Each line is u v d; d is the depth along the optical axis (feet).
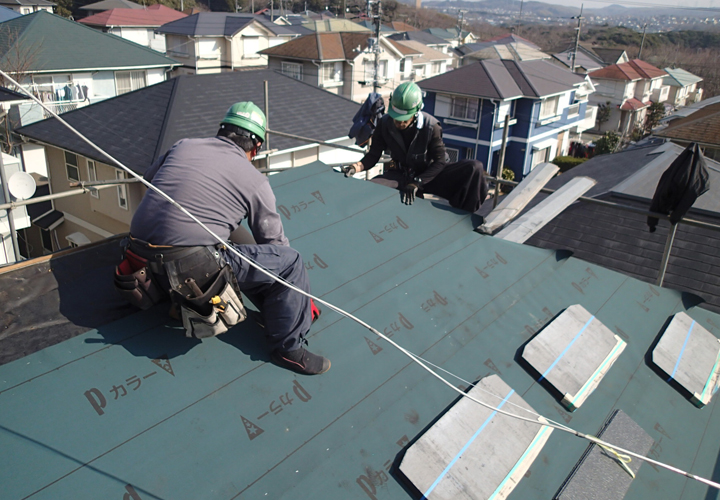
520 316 10.14
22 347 7.24
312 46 104.73
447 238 11.67
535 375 9.05
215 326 7.11
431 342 9.09
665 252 13.03
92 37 80.64
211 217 7.02
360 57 106.93
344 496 6.51
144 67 81.76
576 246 29.07
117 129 45.68
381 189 12.68
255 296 8.27
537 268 11.39
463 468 7.09
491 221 12.39
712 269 26.21
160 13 145.18
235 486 6.26
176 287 6.87
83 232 50.24
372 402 7.78
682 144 68.23
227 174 7.19
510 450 7.54
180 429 6.70
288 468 6.62
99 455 6.18
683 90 170.71
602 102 141.08
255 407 7.24
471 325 9.64
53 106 70.49
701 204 29.99
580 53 159.12
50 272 8.52
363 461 6.97
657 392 9.68
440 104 90.02
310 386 7.77
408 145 12.87
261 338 8.30
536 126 91.45
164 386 7.16
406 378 8.29
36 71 70.54
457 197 13.41
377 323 9.16
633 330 10.64
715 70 198.90
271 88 55.72
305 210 11.59
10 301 7.89
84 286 8.46
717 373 10.27
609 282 11.59
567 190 13.92
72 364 7.14
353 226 11.38
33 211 52.49
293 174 12.74
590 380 9.14
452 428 7.51
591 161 44.83
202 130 45.52
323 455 6.89
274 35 123.03
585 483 7.62
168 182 6.95
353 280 9.98
